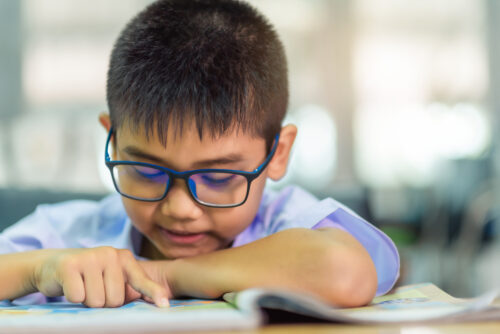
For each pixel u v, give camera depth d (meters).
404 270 1.42
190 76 0.74
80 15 3.13
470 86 3.27
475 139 3.17
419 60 3.29
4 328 0.40
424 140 3.24
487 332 0.42
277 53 0.90
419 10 3.30
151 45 0.78
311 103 3.28
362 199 1.48
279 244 0.68
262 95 0.80
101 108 3.13
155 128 0.72
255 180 0.79
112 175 0.79
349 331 0.42
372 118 3.29
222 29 0.81
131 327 0.40
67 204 1.11
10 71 3.11
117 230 1.04
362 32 3.29
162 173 0.73
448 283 2.59
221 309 0.50
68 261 0.64
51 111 3.13
